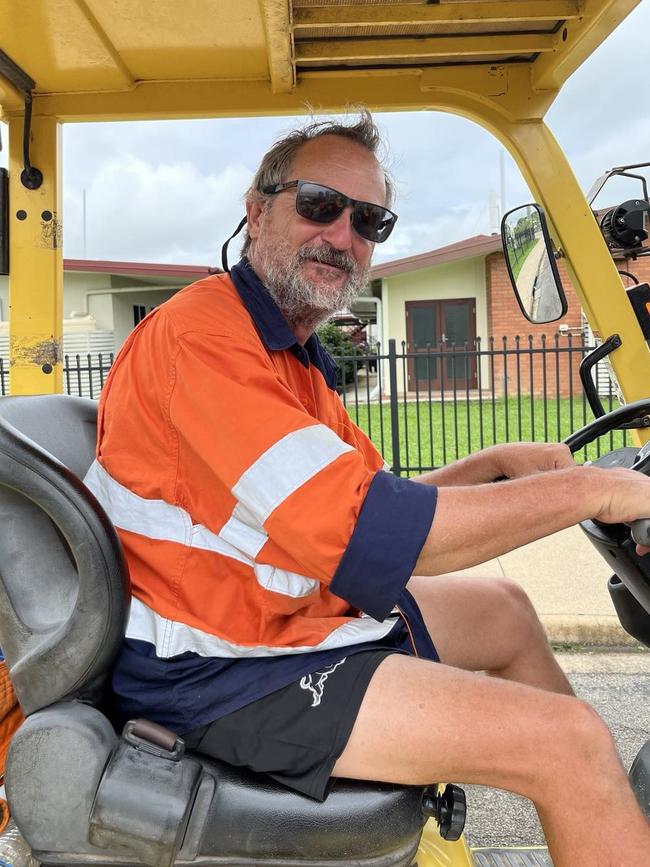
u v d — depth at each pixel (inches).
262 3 55.4
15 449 40.6
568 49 60.7
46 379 68.4
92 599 41.8
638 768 44.7
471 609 62.4
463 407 508.1
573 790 41.5
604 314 66.8
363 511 43.2
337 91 68.6
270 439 44.9
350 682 44.8
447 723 42.6
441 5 59.6
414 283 591.2
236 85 68.3
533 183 67.6
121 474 49.7
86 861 42.2
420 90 68.6
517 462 63.4
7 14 56.7
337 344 446.3
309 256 59.1
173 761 42.6
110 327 575.5
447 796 45.1
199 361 47.6
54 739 41.6
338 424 62.4
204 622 46.4
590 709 43.6
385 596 43.4
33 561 45.2
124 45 62.3
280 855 42.1
